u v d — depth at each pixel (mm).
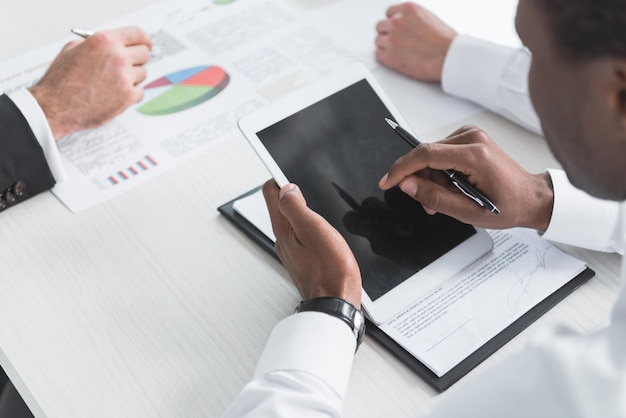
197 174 1111
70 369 867
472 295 917
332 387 777
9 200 1064
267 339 894
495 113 1229
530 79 593
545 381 592
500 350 870
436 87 1281
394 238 938
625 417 553
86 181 1105
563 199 955
